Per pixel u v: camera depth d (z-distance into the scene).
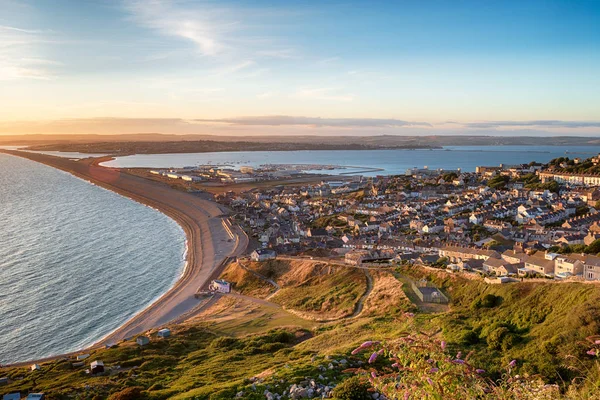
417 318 80.88
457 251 150.75
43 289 145.38
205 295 141.50
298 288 134.00
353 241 194.50
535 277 93.19
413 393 19.48
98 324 119.62
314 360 60.91
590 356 46.19
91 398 64.62
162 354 87.81
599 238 141.50
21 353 103.00
